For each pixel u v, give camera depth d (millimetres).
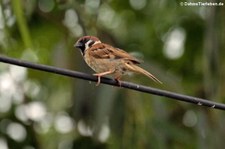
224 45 13508
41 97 15828
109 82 8836
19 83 15430
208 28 13008
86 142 13773
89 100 12883
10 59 8211
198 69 16219
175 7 15719
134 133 12922
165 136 13172
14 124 15109
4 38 13617
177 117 15445
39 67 8336
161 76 13516
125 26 16500
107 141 13547
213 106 8602
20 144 14914
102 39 14312
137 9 16500
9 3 12180
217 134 13492
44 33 14977
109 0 16375
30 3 13414
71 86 13570
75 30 14391
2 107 15297
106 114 12789
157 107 13148
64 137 15258
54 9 14500
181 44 16375
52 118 15609
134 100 12984
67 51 13930
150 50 16219
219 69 13039
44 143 15281
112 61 9906
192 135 14148
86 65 13453
